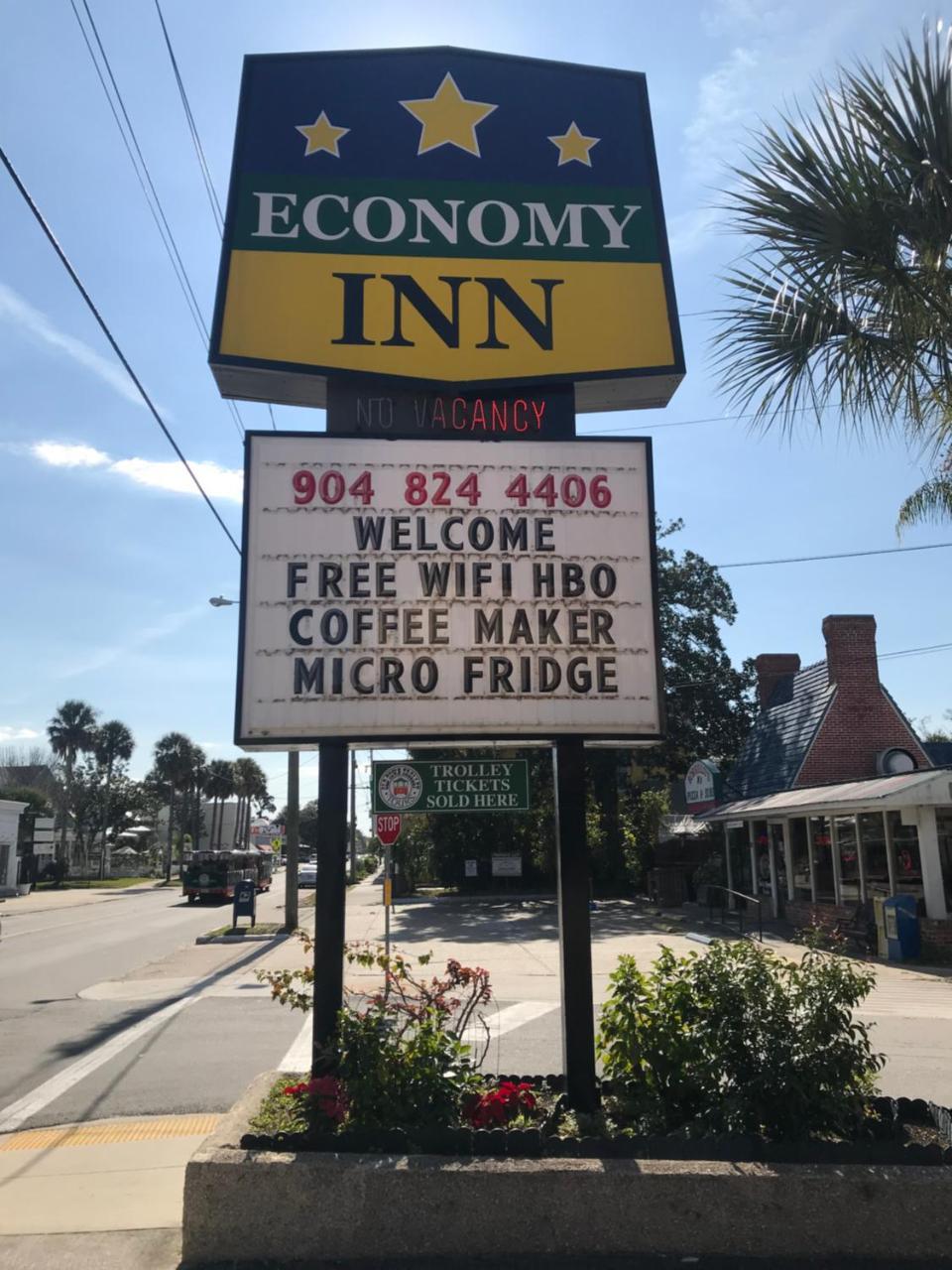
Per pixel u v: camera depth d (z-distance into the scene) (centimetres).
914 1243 443
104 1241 489
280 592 640
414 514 656
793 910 2286
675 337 719
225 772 9344
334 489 654
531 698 639
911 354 659
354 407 695
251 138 721
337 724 625
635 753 3988
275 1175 456
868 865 1905
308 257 704
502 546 657
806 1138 495
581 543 662
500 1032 1059
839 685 2498
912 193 630
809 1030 507
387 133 731
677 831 3297
